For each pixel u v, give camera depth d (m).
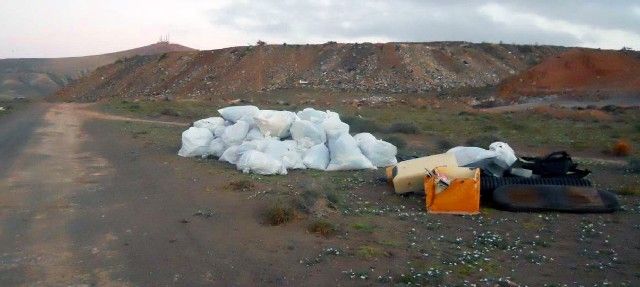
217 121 17.36
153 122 29.61
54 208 10.44
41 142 20.55
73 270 7.29
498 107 51.78
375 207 10.71
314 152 14.62
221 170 14.15
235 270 7.30
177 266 7.44
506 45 93.38
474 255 7.93
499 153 12.16
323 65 79.38
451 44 88.56
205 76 79.31
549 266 7.56
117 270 7.30
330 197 10.70
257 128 15.77
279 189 11.70
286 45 86.25
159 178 13.29
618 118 35.75
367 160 14.62
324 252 7.98
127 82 84.06
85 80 89.31
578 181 11.33
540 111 40.94
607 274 7.29
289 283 6.89
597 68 62.97
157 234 8.80
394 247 8.23
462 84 73.62
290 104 50.47
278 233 8.84
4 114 33.97
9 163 15.51
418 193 11.76
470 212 10.30
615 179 14.39
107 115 34.38
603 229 9.46
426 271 7.24
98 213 10.07
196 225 9.28
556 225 9.66
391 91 68.00
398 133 25.39
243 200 10.85
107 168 14.90
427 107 48.38
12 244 8.30
